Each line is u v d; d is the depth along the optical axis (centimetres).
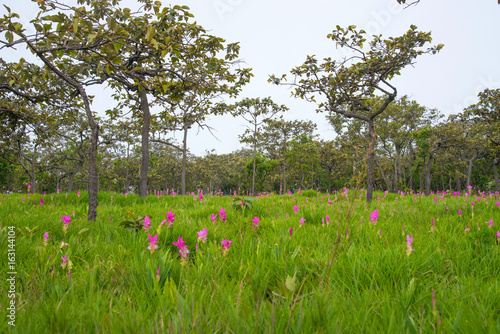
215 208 543
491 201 689
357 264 233
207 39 602
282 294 183
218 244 299
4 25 349
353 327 151
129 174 3086
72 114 857
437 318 150
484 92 1341
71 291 185
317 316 147
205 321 146
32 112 755
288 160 3766
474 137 2097
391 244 291
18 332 140
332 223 383
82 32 366
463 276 218
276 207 624
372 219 345
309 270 226
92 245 292
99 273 220
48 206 581
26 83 588
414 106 3027
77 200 722
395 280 217
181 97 661
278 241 300
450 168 3966
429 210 561
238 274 223
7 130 878
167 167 4216
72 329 143
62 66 436
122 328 144
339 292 195
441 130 2281
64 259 215
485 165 3703
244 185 5328
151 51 427
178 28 489
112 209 566
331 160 3775
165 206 622
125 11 393
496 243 306
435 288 205
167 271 206
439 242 297
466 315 158
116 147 2983
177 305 159
